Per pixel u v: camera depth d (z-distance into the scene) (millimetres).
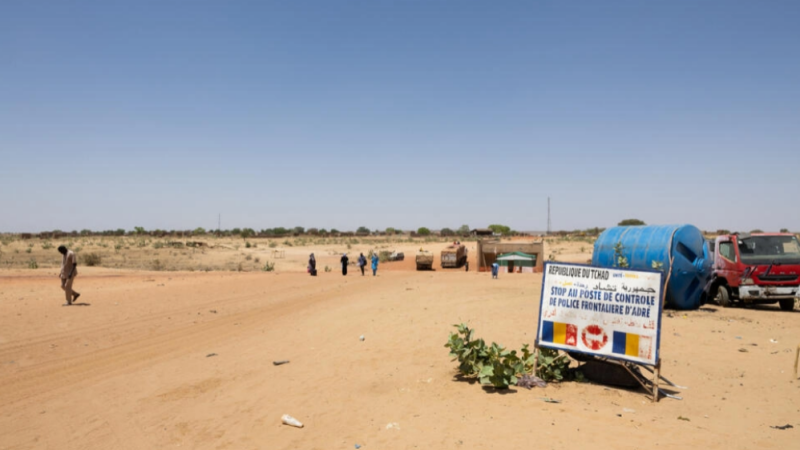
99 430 6387
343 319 14969
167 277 30594
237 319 15508
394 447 5500
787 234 17219
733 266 17094
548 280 8164
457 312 15312
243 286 26031
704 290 17141
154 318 15508
